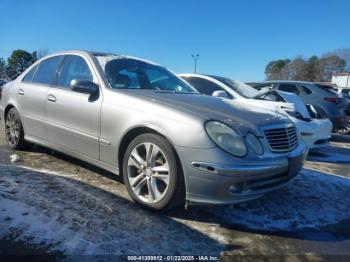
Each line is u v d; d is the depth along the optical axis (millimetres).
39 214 3045
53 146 4379
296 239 3014
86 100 3805
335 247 2922
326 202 3965
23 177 3971
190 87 4598
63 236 2717
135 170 3396
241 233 3031
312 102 9656
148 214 3211
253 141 3057
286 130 3428
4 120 5305
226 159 2869
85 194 3578
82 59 4195
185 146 2947
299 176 4945
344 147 8344
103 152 3654
